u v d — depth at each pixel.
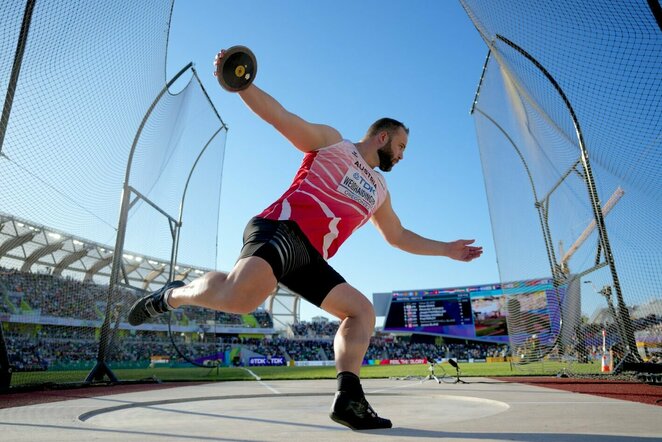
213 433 2.04
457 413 3.51
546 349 8.93
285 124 1.91
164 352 16.38
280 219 1.91
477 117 11.59
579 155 7.20
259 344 43.59
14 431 2.17
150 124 8.79
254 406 4.48
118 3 6.43
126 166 8.54
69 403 4.34
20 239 9.01
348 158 2.08
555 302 8.82
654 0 3.57
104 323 8.44
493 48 7.56
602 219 6.77
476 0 6.44
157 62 7.95
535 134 8.41
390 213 2.58
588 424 2.18
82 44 6.09
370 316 2.04
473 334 41.94
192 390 6.56
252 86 1.77
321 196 2.00
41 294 9.63
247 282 1.73
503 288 10.38
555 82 6.13
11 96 5.27
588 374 7.95
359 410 1.87
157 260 11.41
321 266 2.02
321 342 46.22
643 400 3.84
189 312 16.69
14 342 9.86
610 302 6.78
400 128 2.31
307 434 1.88
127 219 9.08
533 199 9.25
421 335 45.22
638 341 6.38
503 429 1.99
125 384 8.41
